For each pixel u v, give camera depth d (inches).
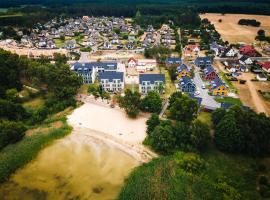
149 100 5639.8
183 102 5027.1
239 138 4249.5
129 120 5482.3
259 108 5659.5
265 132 4338.1
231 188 3481.8
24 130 4909.0
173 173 3762.3
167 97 6274.6
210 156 4311.0
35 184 3809.1
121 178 3895.2
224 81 7096.5
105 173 4005.9
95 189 3698.3
